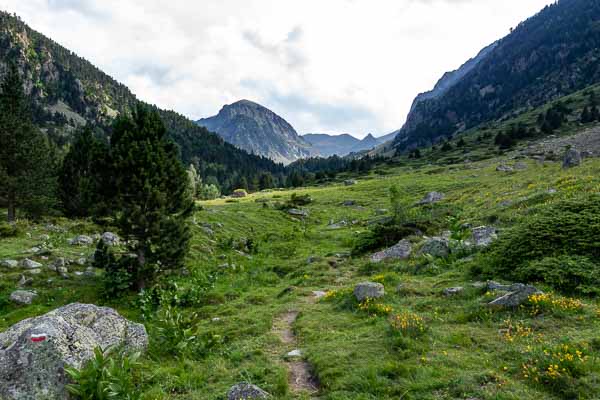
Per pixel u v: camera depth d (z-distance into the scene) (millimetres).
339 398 8133
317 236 43000
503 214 25375
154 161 20531
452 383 7961
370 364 9477
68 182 41656
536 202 25875
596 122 124188
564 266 13422
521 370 8094
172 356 12469
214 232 39469
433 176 87562
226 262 31047
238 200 82188
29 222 34688
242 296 21438
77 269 23500
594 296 11875
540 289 12789
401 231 29094
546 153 83250
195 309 19375
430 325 11750
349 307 15562
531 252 15227
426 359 9297
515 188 37406
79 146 42625
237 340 13719
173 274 24703
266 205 63312
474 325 11352
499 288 13422
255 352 12023
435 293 15156
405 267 21203
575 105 165750
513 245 16203
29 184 34625
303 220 55906
